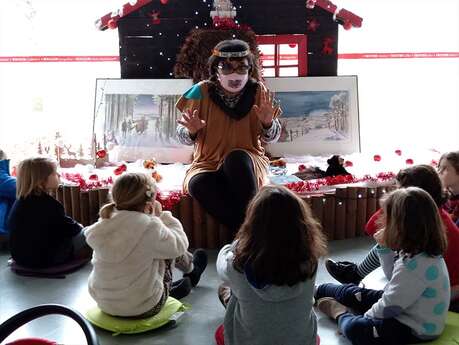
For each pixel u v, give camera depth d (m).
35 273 3.18
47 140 4.73
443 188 2.83
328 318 2.64
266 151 4.56
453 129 5.34
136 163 4.35
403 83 5.32
